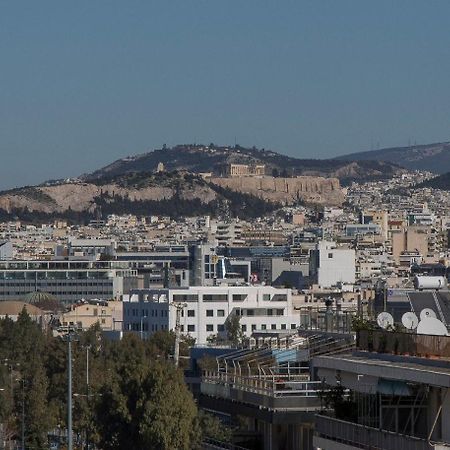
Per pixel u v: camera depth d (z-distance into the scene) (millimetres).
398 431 137250
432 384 129875
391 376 136750
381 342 150875
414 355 143250
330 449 150625
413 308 177375
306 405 174875
